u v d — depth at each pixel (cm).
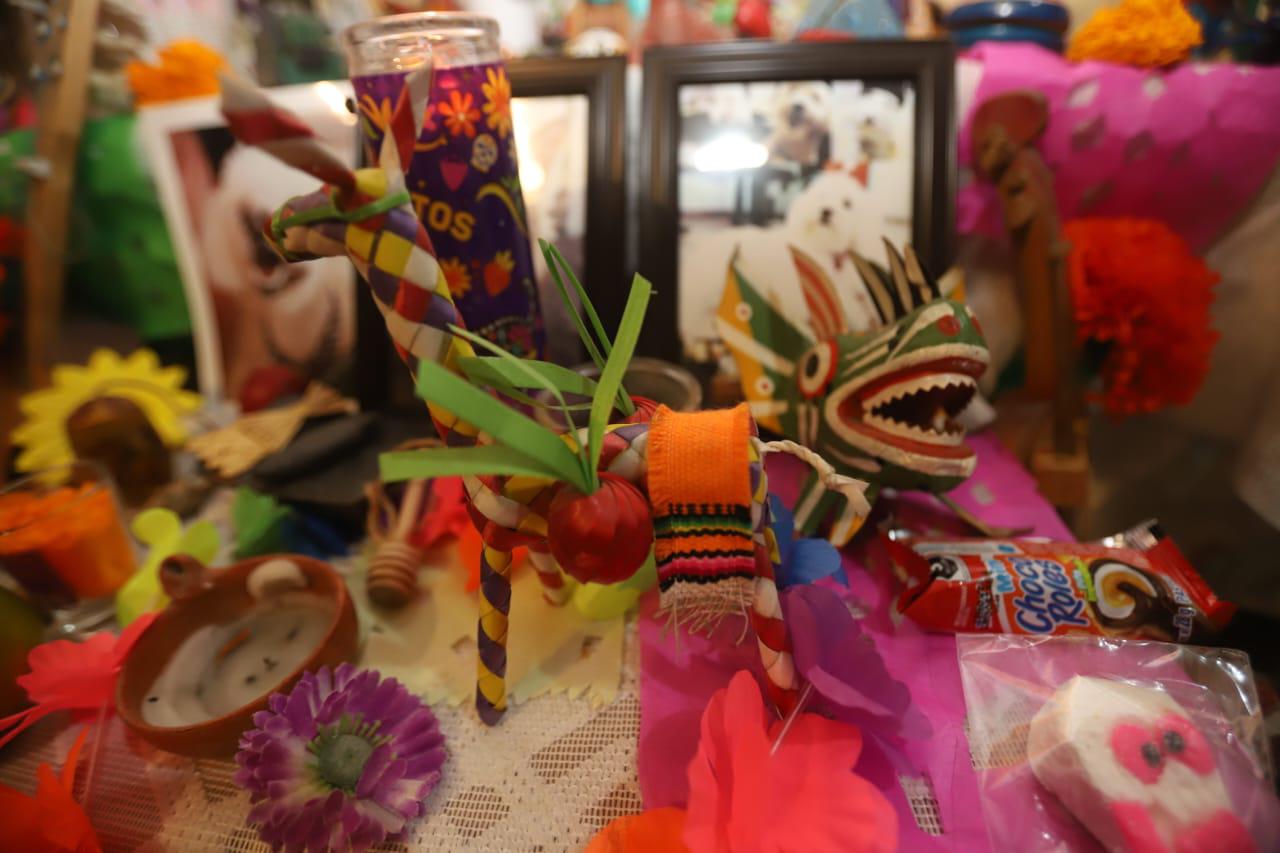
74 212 72
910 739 39
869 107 63
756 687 38
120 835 40
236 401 77
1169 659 41
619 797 39
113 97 70
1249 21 66
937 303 47
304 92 69
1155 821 32
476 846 37
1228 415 69
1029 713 39
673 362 66
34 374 71
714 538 35
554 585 50
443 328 35
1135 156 63
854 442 50
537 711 45
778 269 64
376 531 58
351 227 33
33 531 51
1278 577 68
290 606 51
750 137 64
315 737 39
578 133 66
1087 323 63
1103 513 78
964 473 49
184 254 74
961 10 67
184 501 64
